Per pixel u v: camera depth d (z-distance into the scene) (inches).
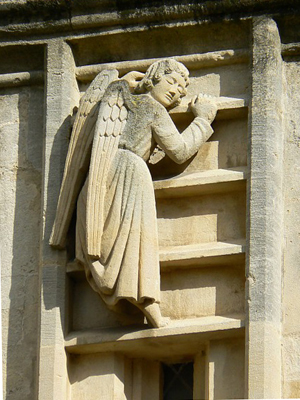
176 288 541.3
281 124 550.6
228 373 530.6
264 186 539.5
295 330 531.8
